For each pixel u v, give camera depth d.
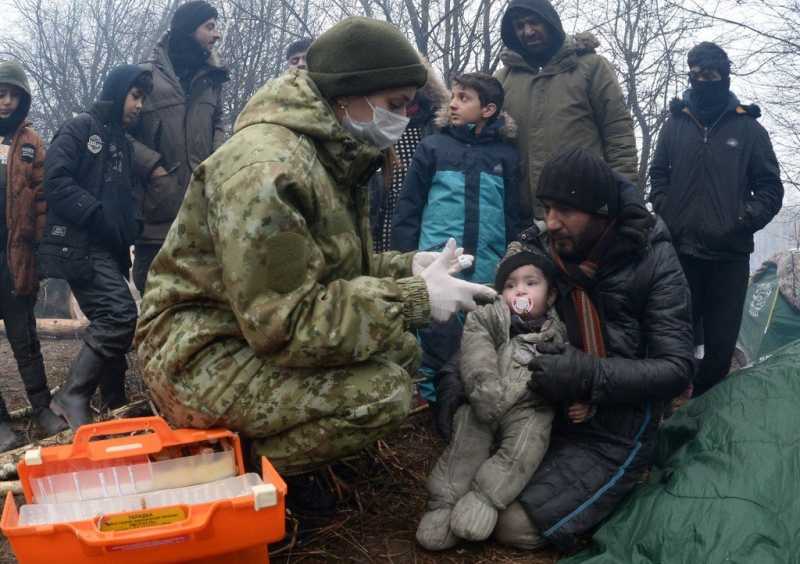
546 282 2.67
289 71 2.24
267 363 2.16
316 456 2.25
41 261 3.47
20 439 3.66
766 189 3.83
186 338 2.15
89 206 3.42
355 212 2.45
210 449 2.22
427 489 2.57
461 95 3.69
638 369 2.45
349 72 2.14
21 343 3.73
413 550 2.42
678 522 2.19
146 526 1.77
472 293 2.24
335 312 2.04
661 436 2.85
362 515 2.59
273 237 1.96
